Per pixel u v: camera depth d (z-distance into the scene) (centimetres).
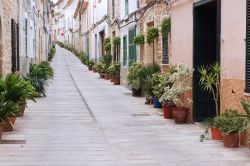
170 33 1282
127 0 2008
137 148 792
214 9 1046
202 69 966
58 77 2681
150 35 1459
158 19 1454
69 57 5134
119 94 1775
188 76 1053
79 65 3909
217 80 888
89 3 4084
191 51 1065
